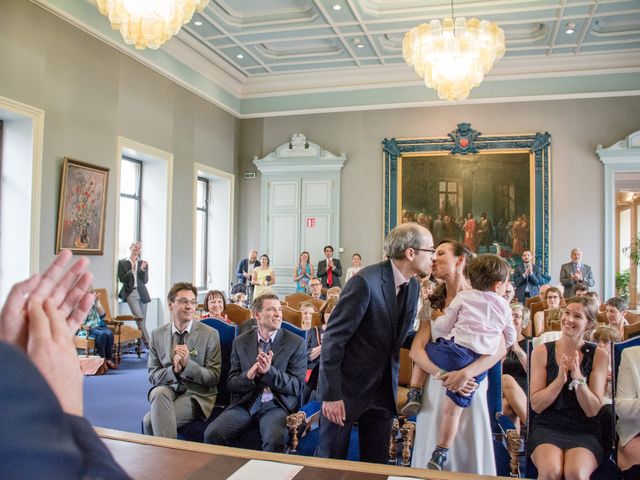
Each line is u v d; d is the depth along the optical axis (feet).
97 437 1.64
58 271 2.20
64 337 1.97
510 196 35.09
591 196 33.88
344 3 27.27
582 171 34.09
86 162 24.52
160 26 17.29
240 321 18.75
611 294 33.22
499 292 8.45
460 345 8.00
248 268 36.17
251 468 4.81
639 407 8.72
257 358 10.94
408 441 9.63
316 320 17.57
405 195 36.81
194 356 12.18
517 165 35.06
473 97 35.55
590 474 8.59
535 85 34.65
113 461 1.59
